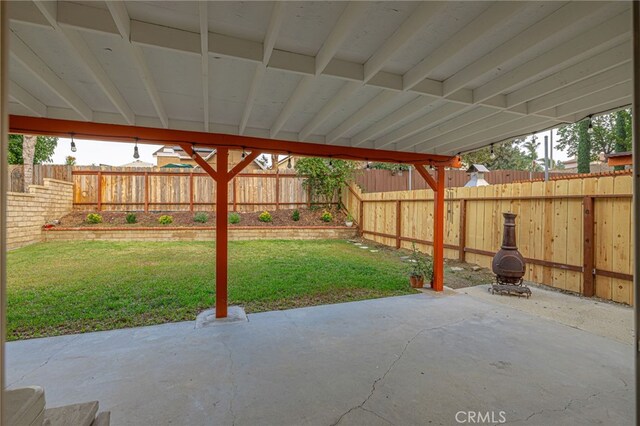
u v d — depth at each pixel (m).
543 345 3.02
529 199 5.26
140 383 2.40
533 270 5.20
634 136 0.87
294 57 2.20
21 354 2.84
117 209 10.83
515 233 5.00
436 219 4.92
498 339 3.16
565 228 4.71
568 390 2.30
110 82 2.52
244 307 4.14
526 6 1.55
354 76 2.33
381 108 3.06
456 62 2.29
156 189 11.01
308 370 2.60
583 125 13.23
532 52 2.10
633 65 0.87
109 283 4.99
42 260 6.70
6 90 0.71
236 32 1.94
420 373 2.54
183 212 11.04
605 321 3.58
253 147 3.85
